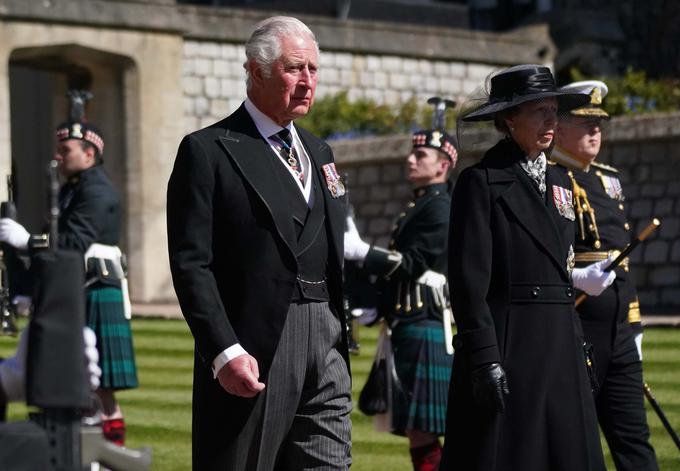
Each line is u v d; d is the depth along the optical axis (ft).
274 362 28.50
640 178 94.22
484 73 135.33
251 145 29.12
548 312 31.37
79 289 19.54
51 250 19.94
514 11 148.36
